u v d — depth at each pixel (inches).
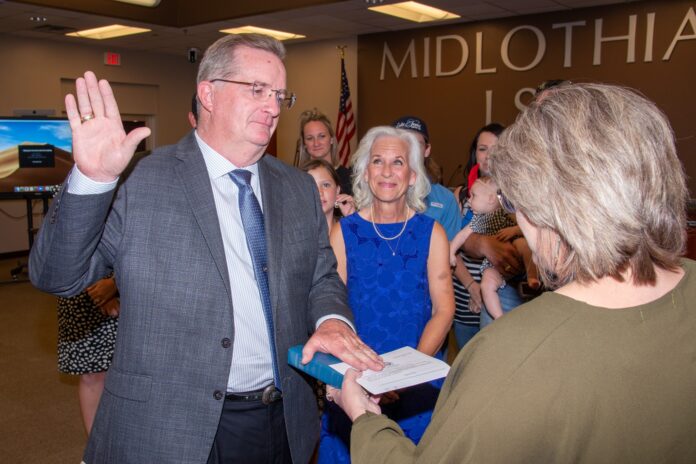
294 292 61.8
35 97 346.3
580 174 29.7
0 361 172.4
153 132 402.9
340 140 313.1
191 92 416.2
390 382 46.4
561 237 31.3
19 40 337.7
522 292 97.4
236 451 58.0
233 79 57.1
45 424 133.1
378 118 338.6
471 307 112.1
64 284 50.7
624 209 29.0
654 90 253.8
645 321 29.3
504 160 33.0
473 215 111.0
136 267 53.7
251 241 59.0
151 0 283.9
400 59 326.0
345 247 85.1
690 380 29.0
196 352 54.1
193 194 55.9
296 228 63.6
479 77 301.3
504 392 28.0
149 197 55.0
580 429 27.6
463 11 277.3
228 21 297.4
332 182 109.1
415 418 81.6
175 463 53.1
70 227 47.9
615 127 29.9
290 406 60.0
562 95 32.6
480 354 29.9
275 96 58.4
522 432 27.5
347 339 54.2
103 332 100.6
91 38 345.1
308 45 363.9
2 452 120.2
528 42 284.7
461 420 28.4
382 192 82.8
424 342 79.8
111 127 47.3
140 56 388.2
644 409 28.1
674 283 31.3
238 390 58.1
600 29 264.5
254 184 63.3
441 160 319.0
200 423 53.8
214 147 59.4
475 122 305.4
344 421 83.1
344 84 315.9
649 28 251.9
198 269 54.5
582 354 28.5
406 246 83.7
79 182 47.3
